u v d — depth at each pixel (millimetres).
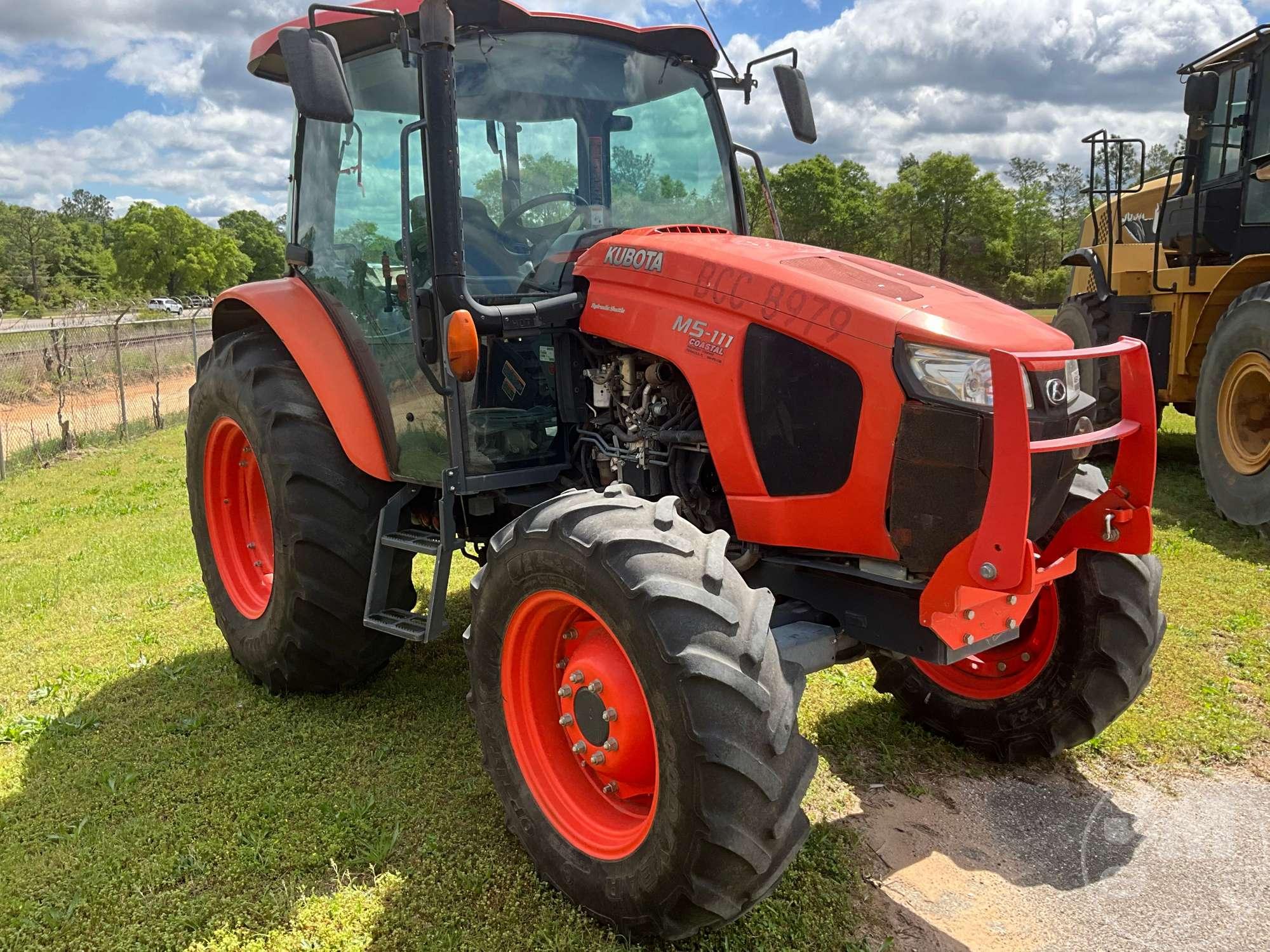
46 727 3605
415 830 2832
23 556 6242
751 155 3746
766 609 2258
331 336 3584
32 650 4469
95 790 3107
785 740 2131
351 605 3566
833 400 2512
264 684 3881
